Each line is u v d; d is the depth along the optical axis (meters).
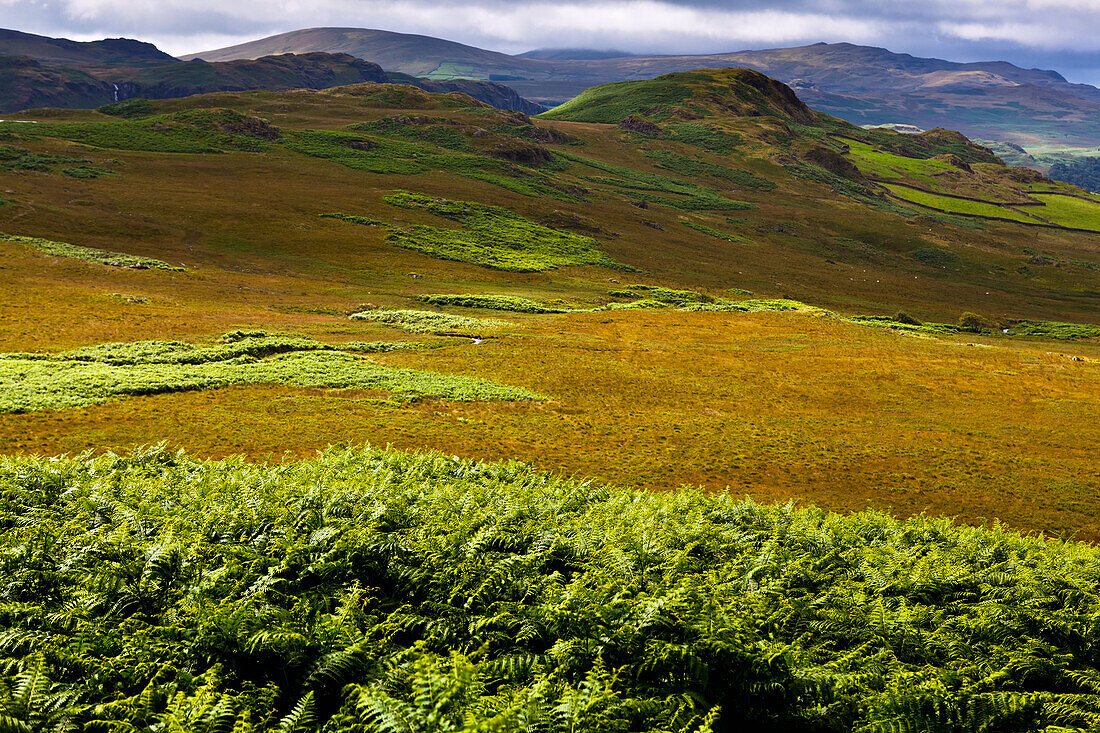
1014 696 9.70
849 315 116.12
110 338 58.81
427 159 197.38
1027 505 34.94
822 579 14.17
